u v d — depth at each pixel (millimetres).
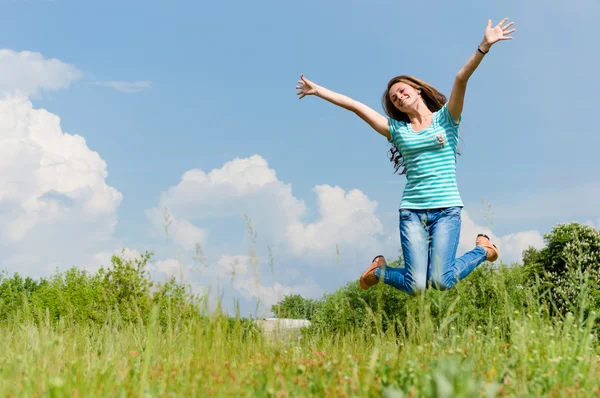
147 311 4684
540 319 3363
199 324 3053
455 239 4617
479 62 4496
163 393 2176
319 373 2537
